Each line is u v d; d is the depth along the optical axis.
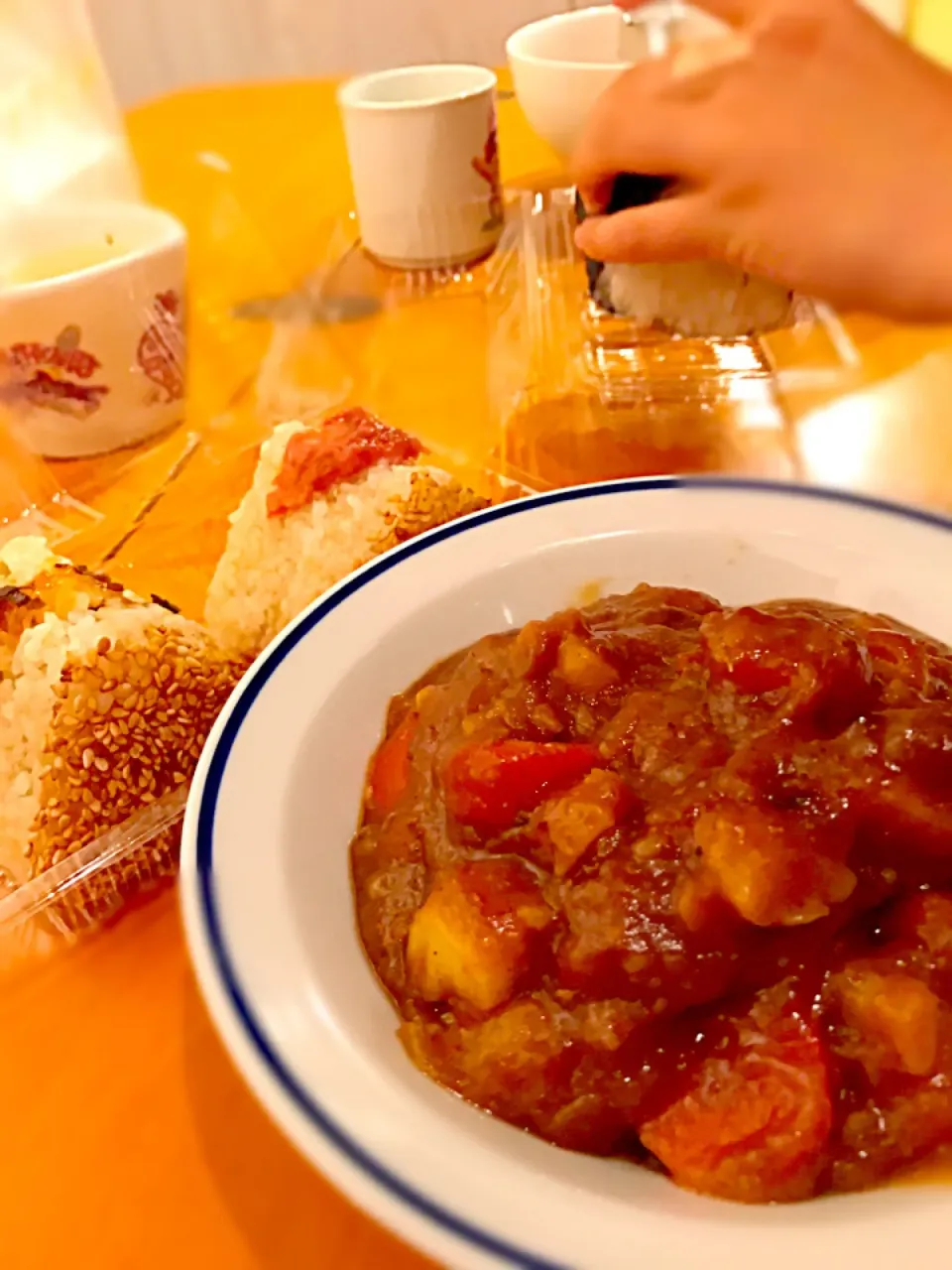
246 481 0.33
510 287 0.42
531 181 0.49
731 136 0.29
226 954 0.17
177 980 0.20
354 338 0.41
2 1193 0.17
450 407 0.36
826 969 0.18
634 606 0.24
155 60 0.96
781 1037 0.17
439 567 0.26
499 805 0.19
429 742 0.22
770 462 0.32
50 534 0.31
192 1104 0.18
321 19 0.93
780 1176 0.16
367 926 0.20
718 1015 0.18
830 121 0.29
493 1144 0.15
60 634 0.22
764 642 0.20
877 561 0.26
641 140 0.30
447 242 0.43
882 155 0.28
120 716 0.22
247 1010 0.16
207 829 0.19
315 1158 0.14
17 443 0.34
